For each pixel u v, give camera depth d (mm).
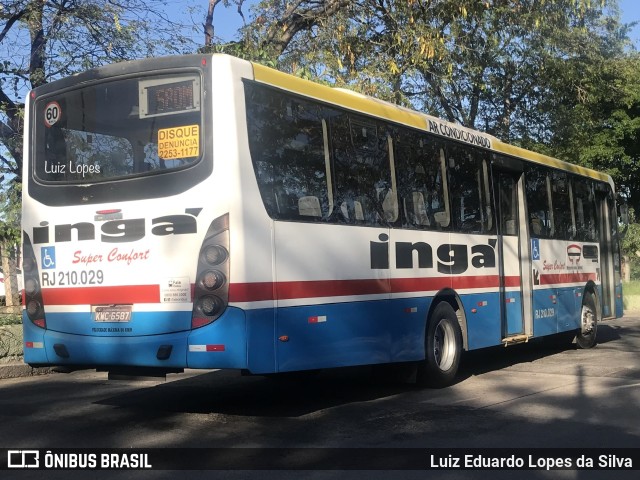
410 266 8570
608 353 12672
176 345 6484
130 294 6766
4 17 13258
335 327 7316
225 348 6336
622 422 7145
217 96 6559
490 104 20688
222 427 7012
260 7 16156
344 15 15359
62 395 8914
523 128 20828
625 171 25562
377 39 15859
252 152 6621
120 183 6906
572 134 21125
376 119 8297
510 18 16750
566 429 6883
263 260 6570
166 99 6812
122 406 8125
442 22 15672
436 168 9344
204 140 6570
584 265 13422
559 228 12539
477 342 9844
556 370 10562
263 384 9703
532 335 11266
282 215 6836
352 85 14469
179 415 7578
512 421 7227
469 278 9766
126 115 7004
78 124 7285
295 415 7555
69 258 7129
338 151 7664
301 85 7289
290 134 7078
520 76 19828
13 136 13547
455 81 17969
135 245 6770
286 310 6758
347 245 7574
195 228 6512
